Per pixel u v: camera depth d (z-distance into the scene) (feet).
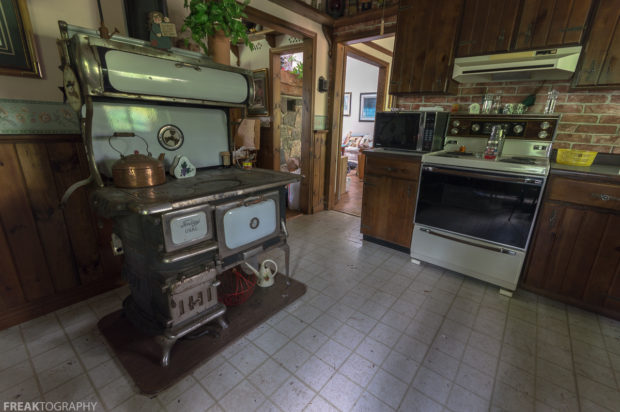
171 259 3.79
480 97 7.90
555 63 5.88
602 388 4.14
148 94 4.34
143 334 4.83
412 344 4.91
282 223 5.61
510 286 6.28
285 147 14.44
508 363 4.55
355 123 25.32
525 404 3.88
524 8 6.23
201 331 4.81
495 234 6.31
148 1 4.75
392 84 8.54
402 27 8.01
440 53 7.48
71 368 4.27
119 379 4.11
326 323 5.38
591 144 6.53
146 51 4.26
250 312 5.43
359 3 9.61
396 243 8.22
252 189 4.60
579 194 5.40
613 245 5.25
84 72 3.68
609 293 5.46
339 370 4.36
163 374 4.09
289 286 6.35
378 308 5.85
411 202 7.61
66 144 5.16
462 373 4.35
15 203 4.80
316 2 9.91
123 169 4.21
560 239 5.76
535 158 6.76
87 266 5.79
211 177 5.31
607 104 6.24
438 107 8.12
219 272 4.53
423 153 7.55
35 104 4.74
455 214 6.81
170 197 3.81
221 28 5.40
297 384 4.10
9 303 5.01
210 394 3.92
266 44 11.99
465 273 6.89
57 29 4.77
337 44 10.45
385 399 3.91
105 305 5.72
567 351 4.82
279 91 12.17
